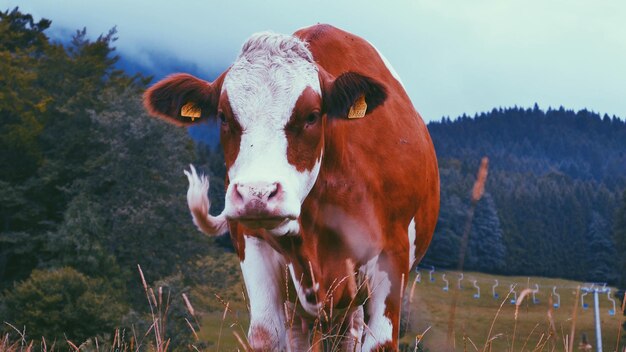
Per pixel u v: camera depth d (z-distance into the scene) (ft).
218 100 13.25
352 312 15.66
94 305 87.61
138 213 132.46
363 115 13.44
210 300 122.21
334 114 13.28
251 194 11.16
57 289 90.17
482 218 244.83
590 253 275.18
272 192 11.27
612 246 276.21
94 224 130.93
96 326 86.74
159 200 135.64
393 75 17.85
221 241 182.60
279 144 12.08
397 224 15.44
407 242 15.67
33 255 147.64
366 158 14.80
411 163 15.80
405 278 15.23
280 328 13.98
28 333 86.22
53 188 155.43
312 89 12.56
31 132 150.20
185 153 148.36
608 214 287.07
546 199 285.64
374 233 14.57
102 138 144.77
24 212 150.10
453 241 168.96
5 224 152.76
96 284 101.91
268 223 11.41
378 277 14.88
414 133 16.47
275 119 12.16
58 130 160.04
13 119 157.99
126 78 179.11
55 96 164.55
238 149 12.16
